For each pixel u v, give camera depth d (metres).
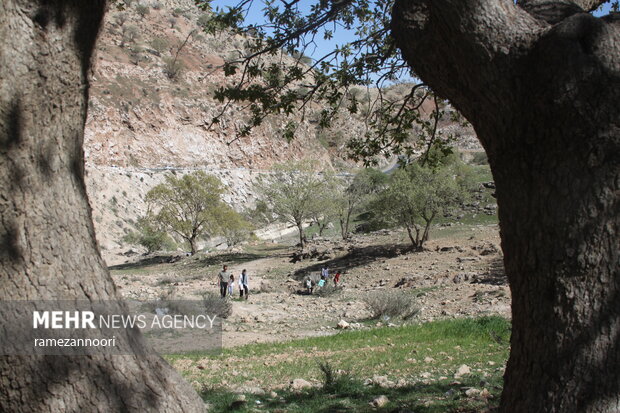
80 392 3.00
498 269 27.42
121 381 3.12
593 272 3.03
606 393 2.96
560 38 3.08
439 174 37.12
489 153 3.51
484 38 3.23
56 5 3.16
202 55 109.69
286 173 51.94
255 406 6.77
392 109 7.73
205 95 97.00
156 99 90.62
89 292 3.18
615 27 3.15
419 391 7.45
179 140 89.06
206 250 53.19
